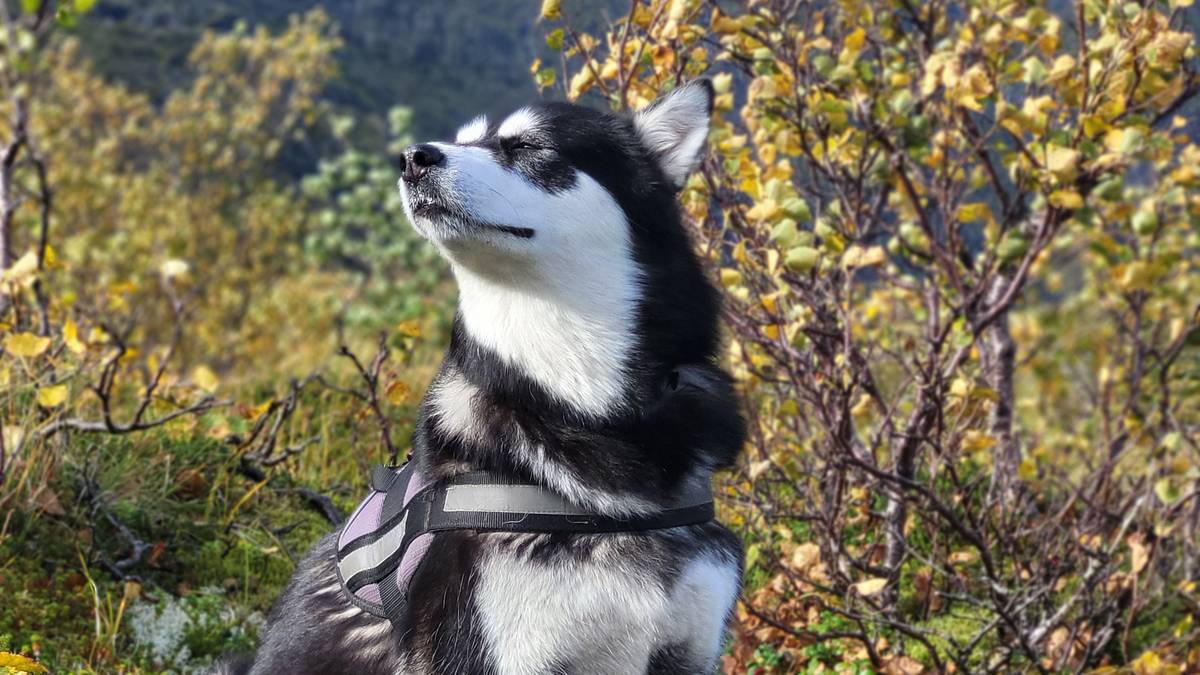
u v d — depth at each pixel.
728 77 4.86
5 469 4.52
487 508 2.88
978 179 5.40
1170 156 4.77
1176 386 6.96
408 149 3.02
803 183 5.82
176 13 75.75
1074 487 5.25
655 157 3.31
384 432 5.13
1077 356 9.80
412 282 13.55
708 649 3.05
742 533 5.01
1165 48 4.30
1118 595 4.70
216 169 19.73
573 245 3.04
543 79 4.75
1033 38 5.11
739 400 3.38
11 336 4.51
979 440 4.52
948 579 4.89
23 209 12.11
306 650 3.21
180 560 4.75
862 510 4.88
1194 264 9.21
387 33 76.06
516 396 3.01
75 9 6.06
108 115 20.41
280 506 5.33
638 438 2.99
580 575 2.85
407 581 2.95
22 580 4.21
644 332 3.09
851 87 5.07
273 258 17.77
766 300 4.39
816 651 4.45
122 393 6.59
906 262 5.63
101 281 11.95
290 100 21.97
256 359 14.03
